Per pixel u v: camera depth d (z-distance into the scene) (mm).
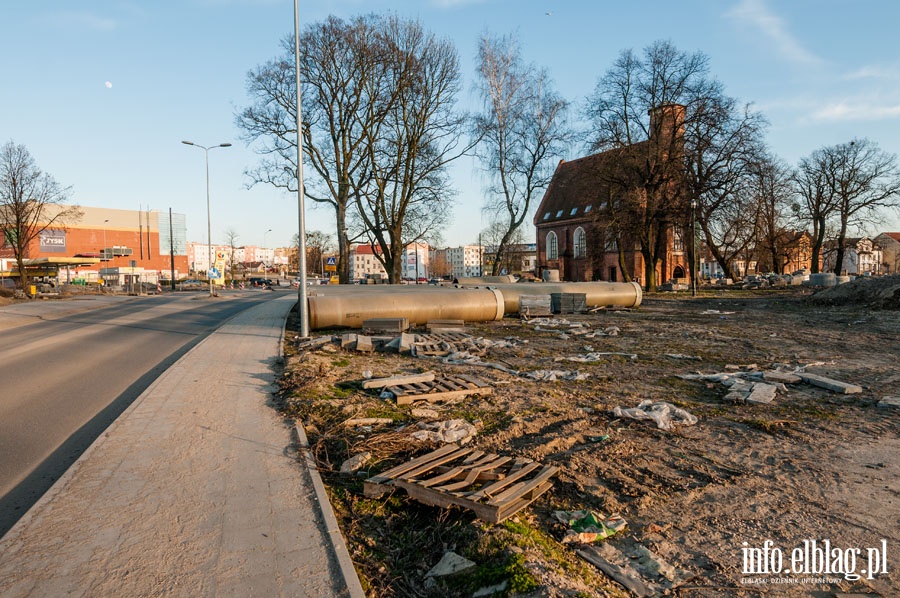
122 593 2984
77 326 18359
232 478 4652
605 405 7344
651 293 37969
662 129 34531
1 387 8688
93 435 6141
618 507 4227
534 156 34719
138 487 4453
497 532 3605
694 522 4020
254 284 73688
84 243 83500
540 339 14273
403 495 4426
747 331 15875
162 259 95438
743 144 31734
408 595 3143
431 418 6570
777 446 5723
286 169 30844
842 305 23578
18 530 3709
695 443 5812
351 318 16172
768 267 64312
